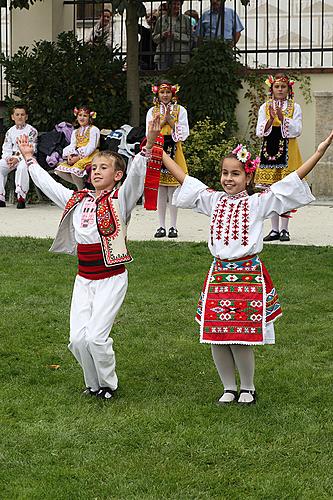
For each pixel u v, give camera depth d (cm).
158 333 796
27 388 660
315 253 1091
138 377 687
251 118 1612
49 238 1198
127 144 1477
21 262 1064
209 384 671
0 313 855
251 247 615
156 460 537
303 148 1600
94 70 1612
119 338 781
